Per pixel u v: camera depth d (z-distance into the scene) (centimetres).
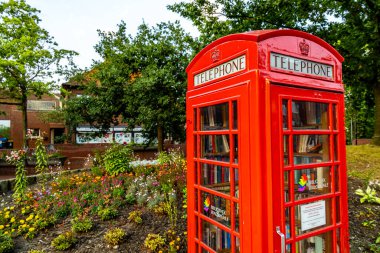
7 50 1314
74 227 432
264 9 939
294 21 954
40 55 1386
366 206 446
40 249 393
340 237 222
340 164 222
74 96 1482
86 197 568
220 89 223
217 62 228
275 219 180
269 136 181
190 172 273
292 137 195
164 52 1205
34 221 479
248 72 190
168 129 1241
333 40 930
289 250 209
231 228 215
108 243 389
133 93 1198
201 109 259
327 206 222
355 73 917
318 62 215
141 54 1231
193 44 1075
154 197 525
